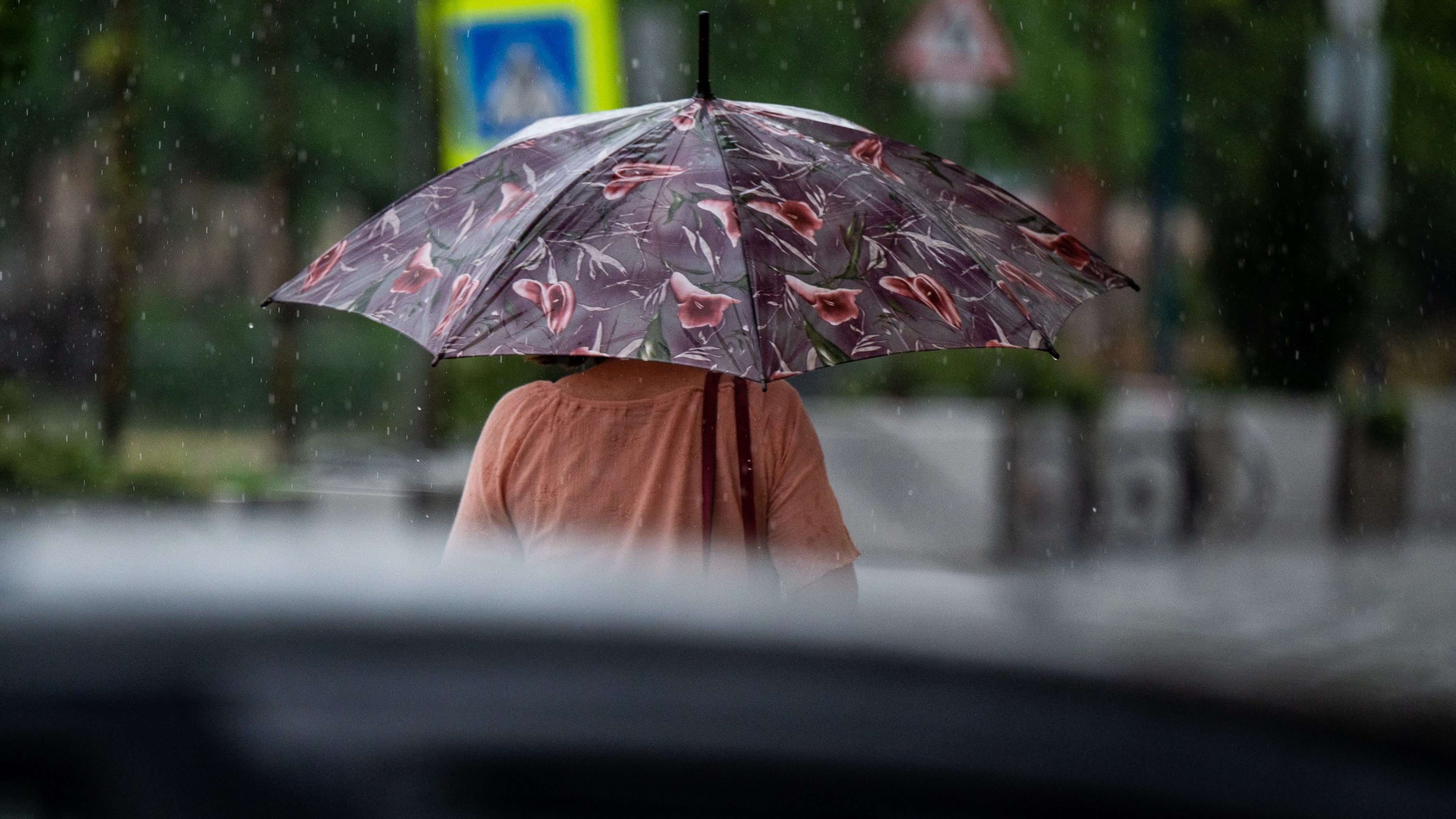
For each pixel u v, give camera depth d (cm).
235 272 5681
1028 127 6425
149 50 5438
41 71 4894
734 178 608
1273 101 4072
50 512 317
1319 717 255
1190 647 284
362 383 5097
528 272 579
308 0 5747
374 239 636
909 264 608
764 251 586
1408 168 7406
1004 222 665
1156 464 2625
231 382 5250
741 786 237
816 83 6022
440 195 639
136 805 224
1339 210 3788
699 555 574
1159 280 3372
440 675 238
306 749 229
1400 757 251
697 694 242
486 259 591
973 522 2253
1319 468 2842
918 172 664
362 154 5862
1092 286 662
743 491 580
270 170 3553
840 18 6000
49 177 5184
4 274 5081
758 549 580
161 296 5500
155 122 5575
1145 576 2212
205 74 5641
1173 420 2639
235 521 309
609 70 1884
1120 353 5347
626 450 580
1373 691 273
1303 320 3778
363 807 227
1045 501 2441
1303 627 1831
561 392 591
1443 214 7538
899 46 2500
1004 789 239
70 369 4978
